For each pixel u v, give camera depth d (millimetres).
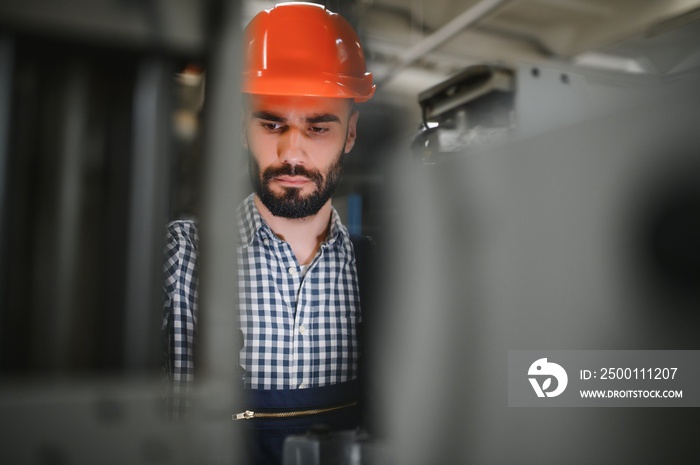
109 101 454
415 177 891
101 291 450
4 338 428
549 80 1052
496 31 2955
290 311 1148
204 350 478
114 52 447
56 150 442
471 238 776
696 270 640
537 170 710
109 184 453
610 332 677
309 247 1220
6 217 427
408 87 3320
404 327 884
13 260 431
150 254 456
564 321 694
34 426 404
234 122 480
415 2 2727
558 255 698
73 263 445
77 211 446
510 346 729
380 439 815
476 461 742
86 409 420
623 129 660
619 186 666
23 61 429
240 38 471
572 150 690
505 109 1094
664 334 656
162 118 459
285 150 1148
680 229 646
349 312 1190
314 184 1175
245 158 1179
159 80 457
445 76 3324
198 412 456
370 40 2945
